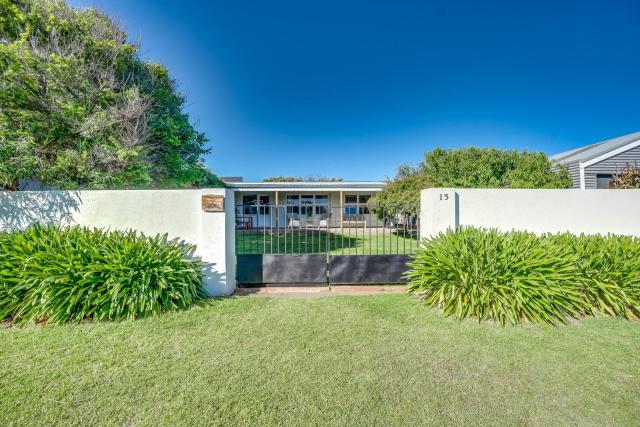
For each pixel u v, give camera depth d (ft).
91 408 6.75
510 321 11.62
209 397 7.14
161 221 15.52
